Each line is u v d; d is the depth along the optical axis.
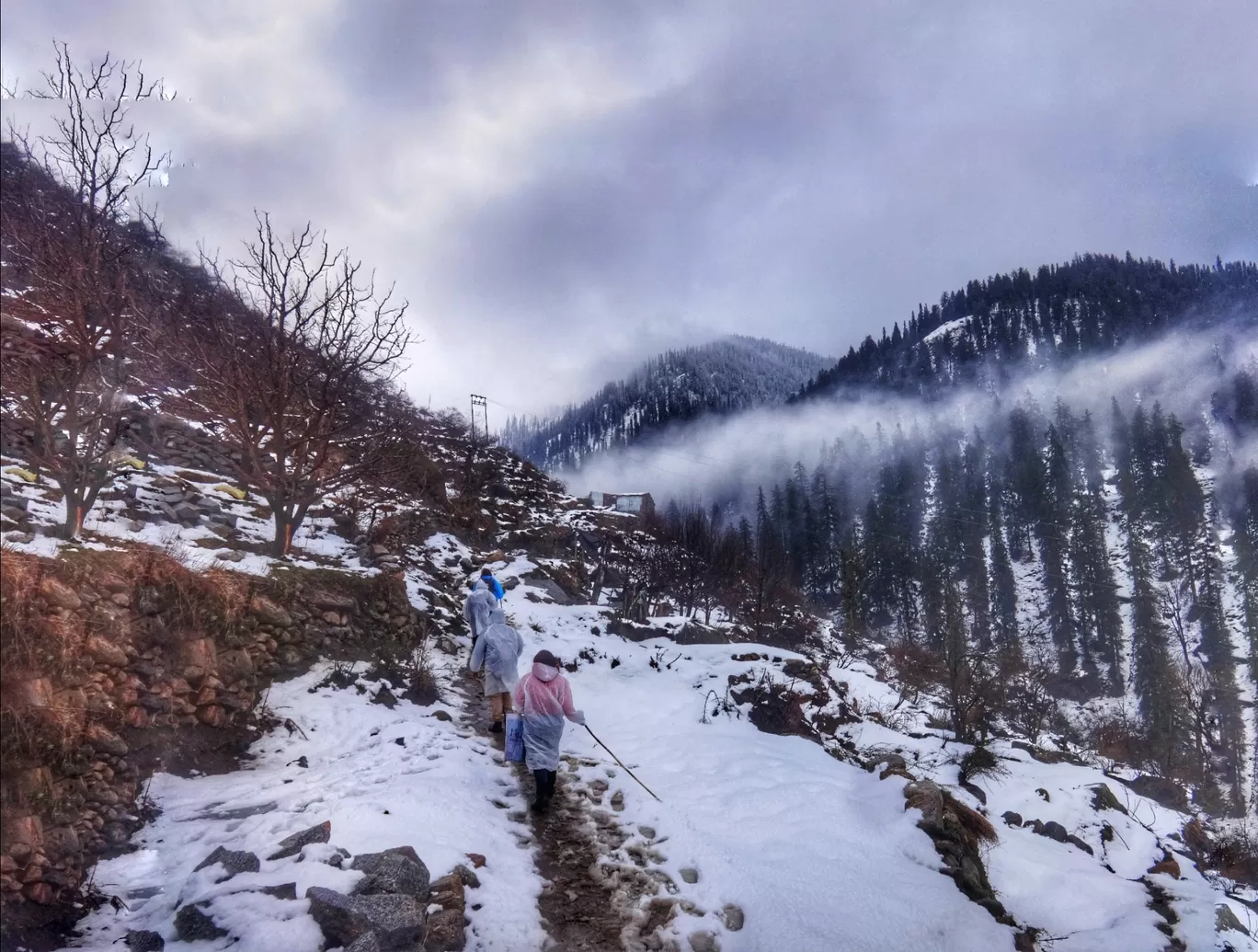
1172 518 94.44
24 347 6.96
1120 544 100.88
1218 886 9.16
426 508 18.78
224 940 3.82
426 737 7.62
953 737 13.37
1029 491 105.69
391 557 12.02
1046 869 7.75
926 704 17.16
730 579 26.95
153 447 11.68
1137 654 65.62
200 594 6.89
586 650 12.27
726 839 6.34
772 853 6.12
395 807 5.80
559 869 5.71
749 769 8.00
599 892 5.44
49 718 4.74
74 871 4.31
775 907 5.27
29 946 3.82
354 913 3.92
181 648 6.40
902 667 23.53
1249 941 7.54
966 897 5.86
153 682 5.94
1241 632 72.62
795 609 30.44
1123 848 9.27
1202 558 86.44
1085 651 70.81
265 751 6.69
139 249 10.54
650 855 6.03
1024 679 23.62
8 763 4.36
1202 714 47.66
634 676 11.68
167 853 4.88
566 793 7.18
